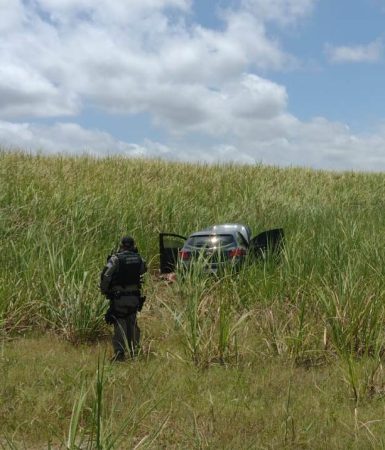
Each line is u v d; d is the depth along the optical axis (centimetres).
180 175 2245
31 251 1079
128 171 2197
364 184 2566
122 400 589
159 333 883
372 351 733
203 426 527
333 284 903
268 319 816
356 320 745
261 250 1054
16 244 1198
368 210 1809
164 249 1234
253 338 810
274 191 2092
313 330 780
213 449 478
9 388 631
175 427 525
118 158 2497
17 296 968
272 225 1512
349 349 736
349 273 837
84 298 906
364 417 543
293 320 819
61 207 1495
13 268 1072
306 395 611
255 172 2512
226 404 580
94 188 1739
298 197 2056
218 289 943
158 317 966
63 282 959
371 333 746
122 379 655
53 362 743
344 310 758
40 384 645
